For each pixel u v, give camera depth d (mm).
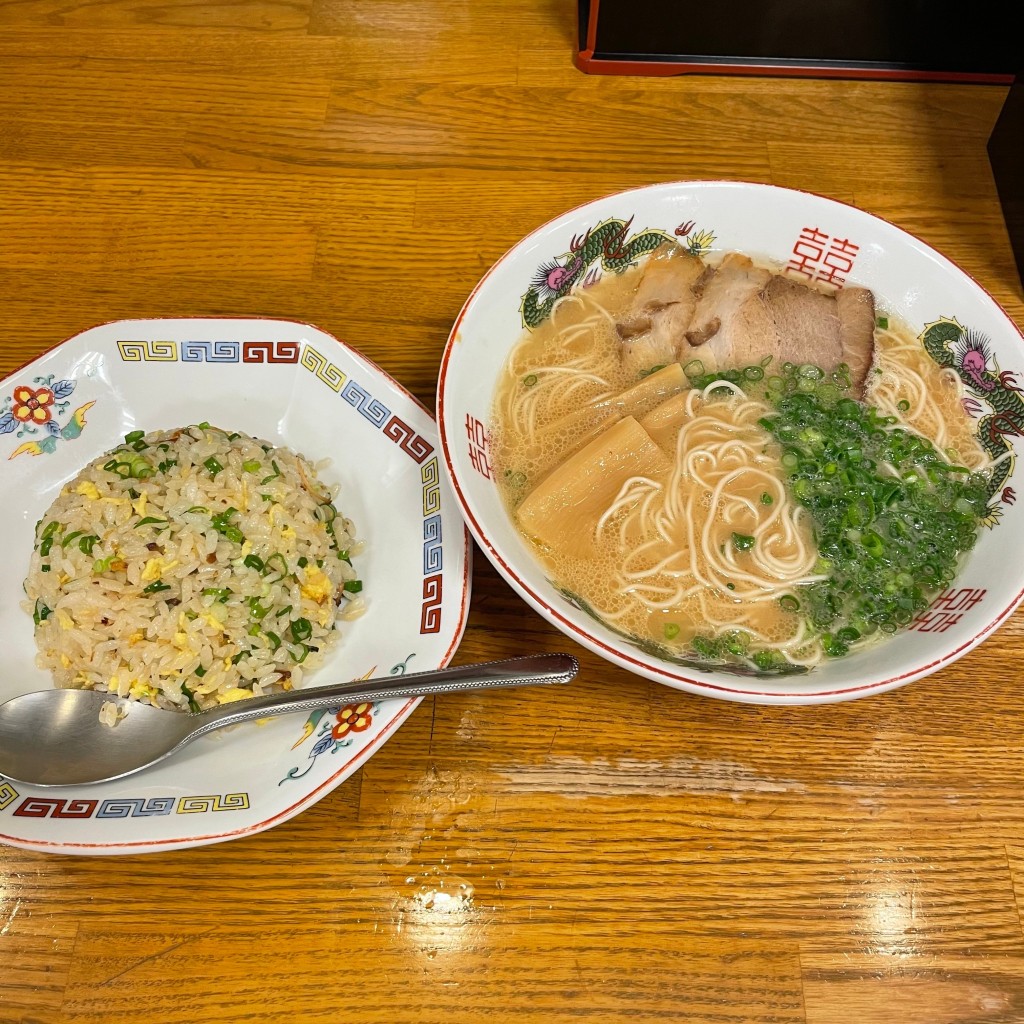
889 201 552
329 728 371
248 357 454
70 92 575
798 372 449
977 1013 358
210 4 613
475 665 377
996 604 356
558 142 569
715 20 570
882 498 415
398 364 490
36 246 521
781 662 378
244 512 413
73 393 444
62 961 356
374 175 553
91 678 388
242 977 356
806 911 373
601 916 370
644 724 406
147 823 349
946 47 585
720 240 466
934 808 393
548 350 452
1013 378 419
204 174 549
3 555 421
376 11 616
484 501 384
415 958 361
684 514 416
